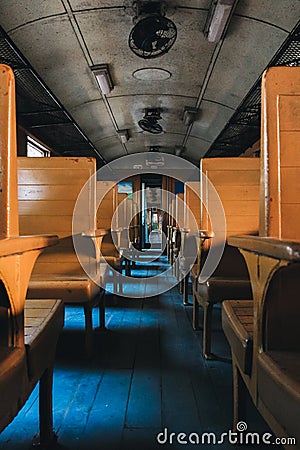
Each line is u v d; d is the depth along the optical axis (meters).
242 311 1.44
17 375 0.96
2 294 1.01
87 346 2.37
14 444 1.45
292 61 3.84
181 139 8.66
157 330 3.02
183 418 1.65
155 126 6.64
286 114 1.18
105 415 1.67
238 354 1.20
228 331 1.41
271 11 3.25
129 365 2.27
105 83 4.92
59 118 5.84
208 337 2.40
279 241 0.82
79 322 3.19
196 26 3.66
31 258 1.15
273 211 1.15
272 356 0.99
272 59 3.85
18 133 5.29
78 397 1.85
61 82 4.71
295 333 1.04
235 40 3.84
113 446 1.44
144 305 3.96
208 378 2.09
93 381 2.04
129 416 1.67
